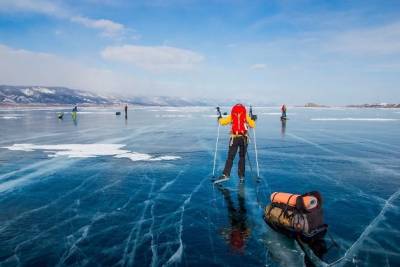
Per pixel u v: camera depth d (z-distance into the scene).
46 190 7.82
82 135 20.69
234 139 8.58
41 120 37.84
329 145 15.81
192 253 4.57
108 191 7.72
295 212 5.14
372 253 4.56
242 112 8.66
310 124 30.97
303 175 9.36
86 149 14.43
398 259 4.40
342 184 8.32
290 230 5.21
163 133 22.20
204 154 13.20
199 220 5.83
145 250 4.68
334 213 6.17
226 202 6.87
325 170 10.04
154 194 7.49
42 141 17.44
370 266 4.22
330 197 7.19
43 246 4.83
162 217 6.00
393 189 7.86
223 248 4.71
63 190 7.82
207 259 4.39
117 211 6.33
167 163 11.26
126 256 4.50
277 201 5.56
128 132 22.89
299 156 12.62
